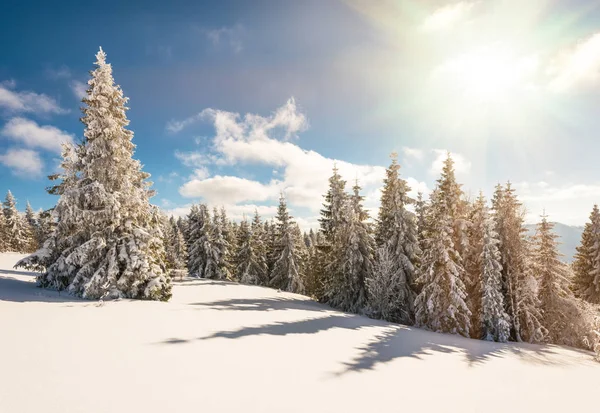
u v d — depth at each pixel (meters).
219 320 14.05
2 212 62.19
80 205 17.17
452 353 12.80
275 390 6.64
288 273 44.31
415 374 8.99
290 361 8.88
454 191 23.75
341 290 28.44
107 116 17.62
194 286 33.03
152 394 5.84
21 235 64.56
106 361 7.29
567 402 8.10
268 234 57.31
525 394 8.37
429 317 21.64
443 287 21.59
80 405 5.15
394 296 24.59
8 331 8.69
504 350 15.66
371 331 15.73
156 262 19.27
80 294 16.42
